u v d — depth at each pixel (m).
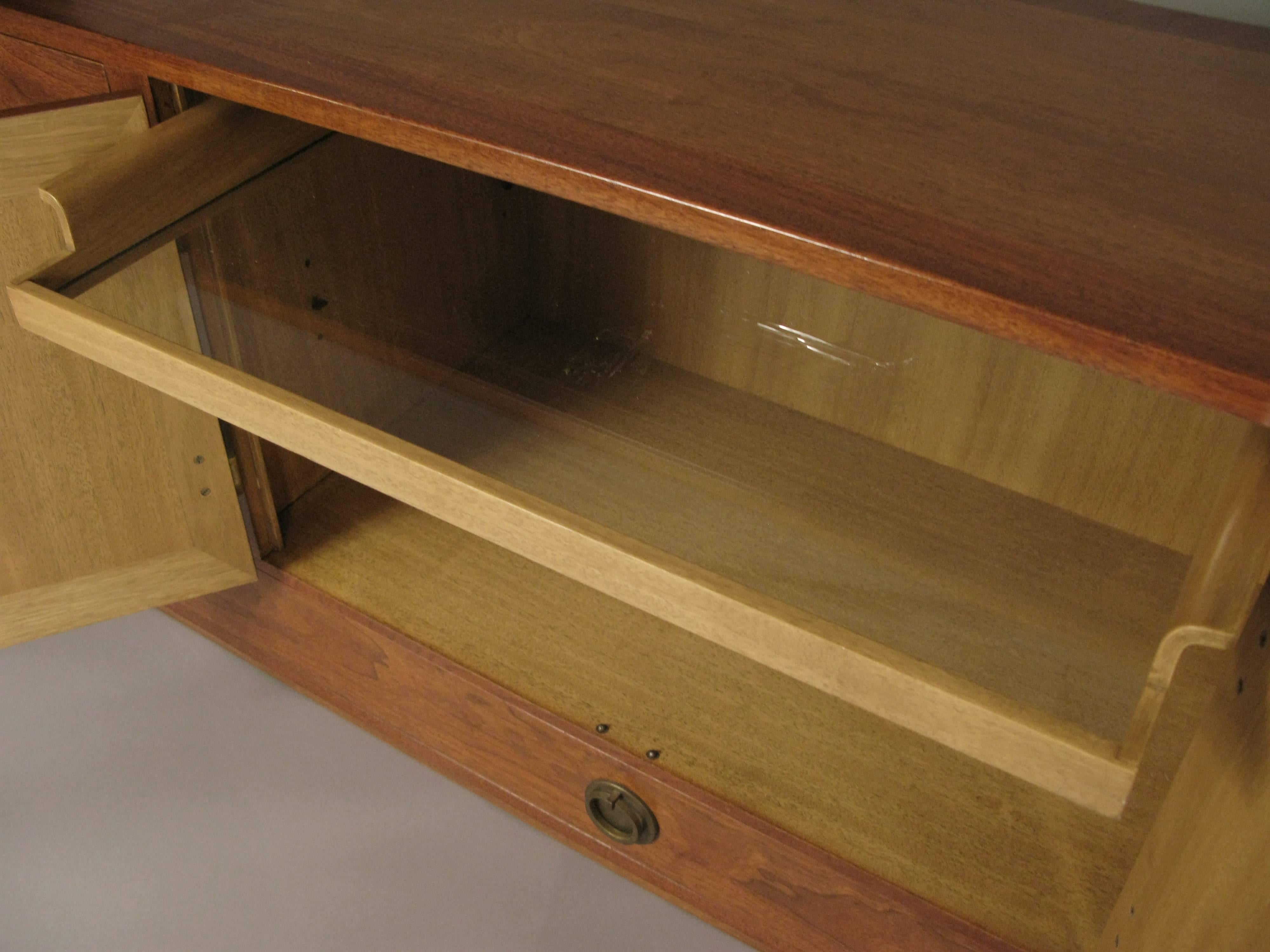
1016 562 0.60
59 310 0.71
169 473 0.95
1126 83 0.72
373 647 0.99
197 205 0.77
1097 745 0.49
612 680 0.94
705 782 0.85
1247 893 0.52
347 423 0.65
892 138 0.62
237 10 0.75
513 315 0.75
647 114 0.63
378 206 0.73
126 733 1.09
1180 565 0.60
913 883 0.79
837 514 0.63
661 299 0.74
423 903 0.95
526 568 1.04
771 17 0.80
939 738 0.54
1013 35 0.80
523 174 0.59
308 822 1.02
